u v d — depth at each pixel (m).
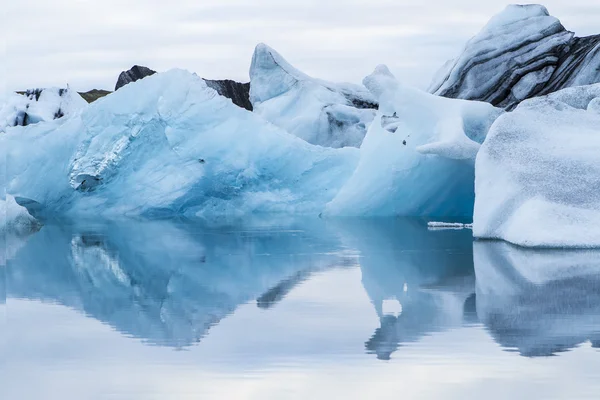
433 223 44.28
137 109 59.28
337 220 49.69
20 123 76.38
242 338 17.33
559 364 15.05
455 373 14.62
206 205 58.34
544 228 31.73
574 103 41.44
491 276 25.14
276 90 82.56
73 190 59.47
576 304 20.42
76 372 15.04
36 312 20.64
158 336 17.67
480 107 49.47
